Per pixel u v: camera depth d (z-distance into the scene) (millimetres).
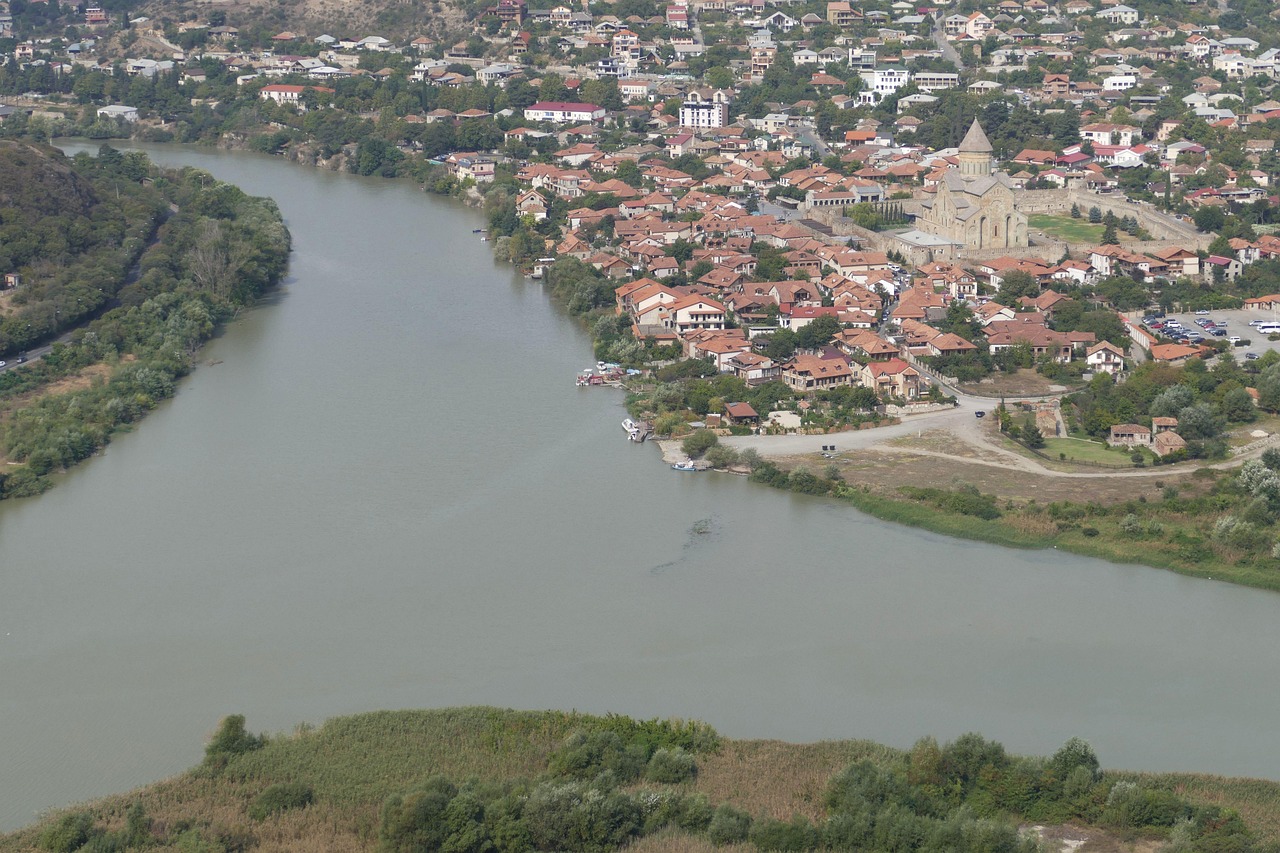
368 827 154875
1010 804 158625
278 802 158750
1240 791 160000
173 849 151125
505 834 152375
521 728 171125
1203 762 167875
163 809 158250
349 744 168875
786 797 159875
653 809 156875
